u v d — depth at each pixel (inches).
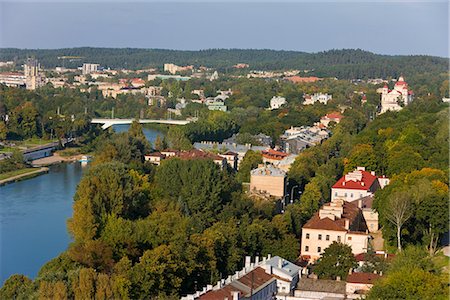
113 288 7839.6
